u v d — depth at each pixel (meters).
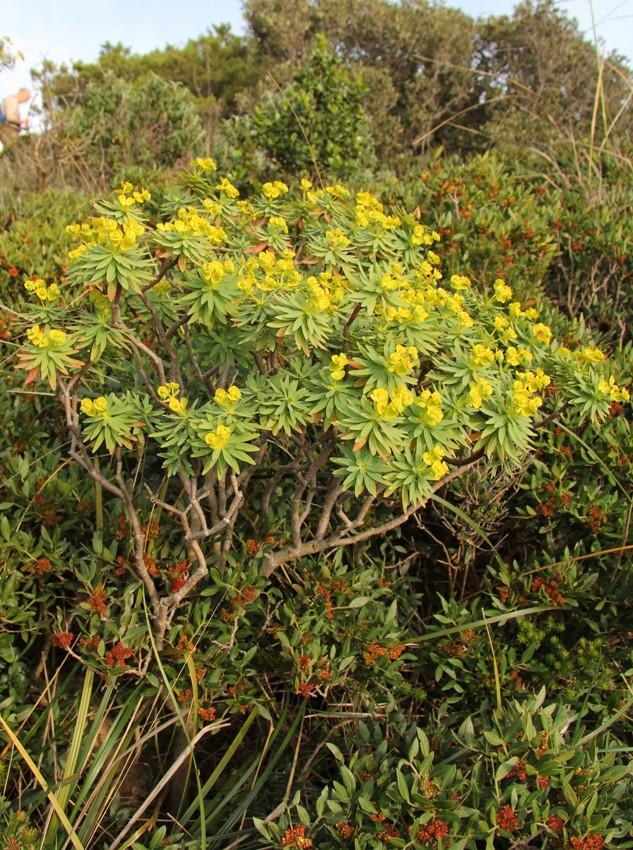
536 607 2.59
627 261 4.18
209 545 2.45
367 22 11.70
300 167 5.92
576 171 5.36
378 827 1.84
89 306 2.75
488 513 2.71
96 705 2.33
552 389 2.62
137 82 10.30
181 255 1.95
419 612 2.91
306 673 2.25
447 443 1.88
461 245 3.89
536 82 10.66
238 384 2.48
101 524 2.43
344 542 2.25
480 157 4.65
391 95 10.30
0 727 2.14
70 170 7.21
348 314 2.14
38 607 2.46
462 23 11.34
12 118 7.14
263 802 2.27
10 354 3.33
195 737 2.10
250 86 13.51
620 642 2.63
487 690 2.42
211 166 2.57
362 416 1.79
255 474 2.67
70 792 2.04
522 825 1.84
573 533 2.84
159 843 2.01
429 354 2.06
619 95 10.27
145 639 2.25
